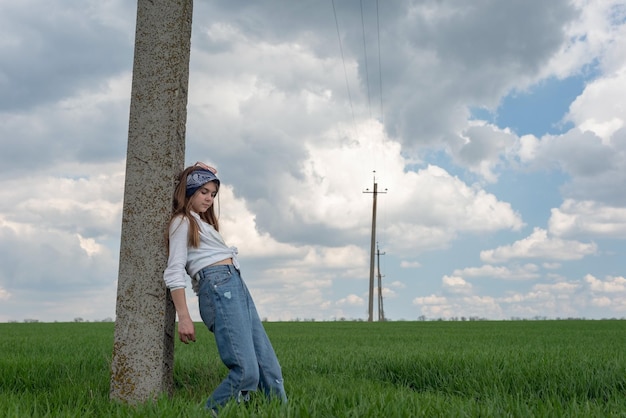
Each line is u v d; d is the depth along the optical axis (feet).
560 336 54.80
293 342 46.62
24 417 12.07
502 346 39.14
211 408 12.98
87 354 28.84
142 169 14.97
